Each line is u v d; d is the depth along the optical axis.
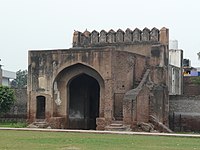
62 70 24.20
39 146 12.70
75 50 23.86
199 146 13.45
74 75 24.30
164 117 26.09
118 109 23.34
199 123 27.23
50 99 24.34
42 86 24.64
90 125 27.25
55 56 24.39
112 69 22.92
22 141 14.28
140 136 17.34
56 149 11.95
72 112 26.77
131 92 22.47
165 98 26.42
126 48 27.44
